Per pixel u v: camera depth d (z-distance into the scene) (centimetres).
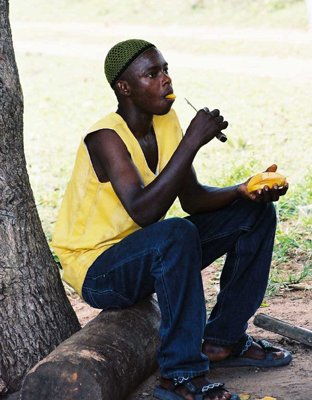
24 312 340
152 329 333
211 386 303
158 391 312
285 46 1600
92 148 329
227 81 1366
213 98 1235
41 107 1300
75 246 336
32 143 1047
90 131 324
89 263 330
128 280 317
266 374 342
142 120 340
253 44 1656
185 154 307
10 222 338
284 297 464
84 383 291
